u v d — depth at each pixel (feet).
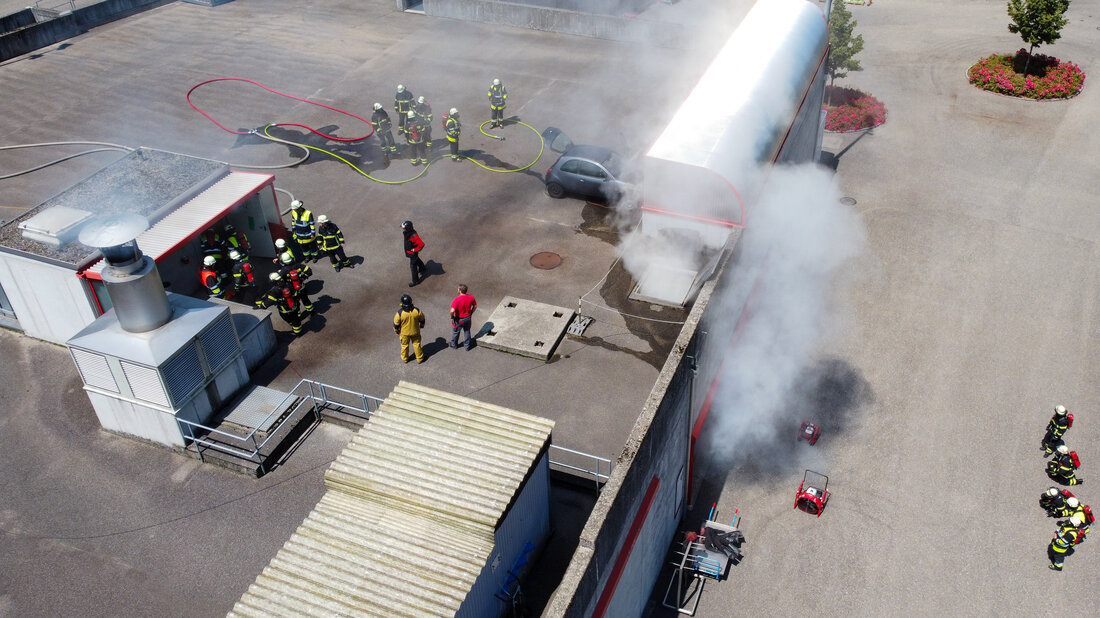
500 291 57.47
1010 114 96.58
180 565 37.68
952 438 54.54
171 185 56.70
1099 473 51.67
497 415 35.70
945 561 46.78
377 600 28.53
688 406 44.24
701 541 46.93
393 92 92.53
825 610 44.57
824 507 50.14
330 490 33.01
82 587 36.78
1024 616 43.91
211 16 117.60
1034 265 70.90
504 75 96.43
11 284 51.19
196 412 43.75
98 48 106.52
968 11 127.65
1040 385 58.49
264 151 79.71
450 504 31.45
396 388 37.24
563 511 39.60
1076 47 112.68
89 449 44.34
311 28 111.96
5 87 95.86
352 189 72.08
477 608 31.35
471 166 75.56
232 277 58.90
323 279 59.72
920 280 69.46
